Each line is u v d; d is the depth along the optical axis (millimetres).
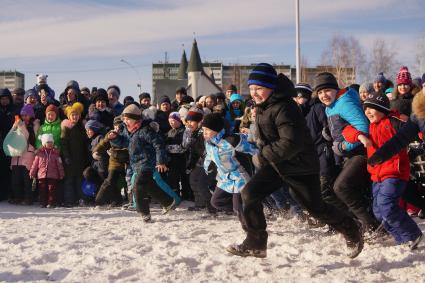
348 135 5277
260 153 4305
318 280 4094
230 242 5465
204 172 7898
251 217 4410
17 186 9352
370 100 5230
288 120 4172
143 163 7148
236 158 6160
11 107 9922
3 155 9695
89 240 5777
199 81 52594
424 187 6543
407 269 4406
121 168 8523
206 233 6188
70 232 6363
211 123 6223
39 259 4918
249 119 8742
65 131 9031
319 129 5984
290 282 4074
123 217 7676
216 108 9086
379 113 5199
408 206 7254
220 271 4367
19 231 6484
